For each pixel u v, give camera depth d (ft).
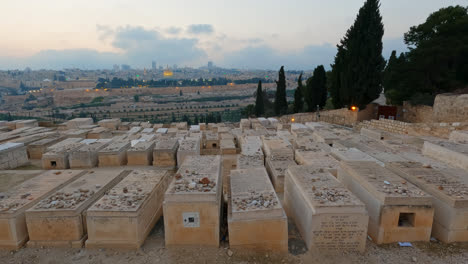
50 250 16.55
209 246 16.66
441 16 66.59
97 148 37.32
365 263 15.15
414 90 69.87
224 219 20.56
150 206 18.89
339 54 85.71
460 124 45.11
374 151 32.24
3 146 34.88
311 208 16.14
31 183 21.43
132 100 507.71
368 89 73.15
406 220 17.65
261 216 15.90
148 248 16.69
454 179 19.45
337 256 15.70
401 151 32.76
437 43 61.36
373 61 71.72
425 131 50.42
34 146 40.06
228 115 336.49
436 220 17.43
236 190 18.56
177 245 16.78
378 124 61.36
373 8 70.18
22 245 17.03
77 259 15.78
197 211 16.35
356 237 15.89
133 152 36.58
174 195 16.43
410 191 17.20
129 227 16.39
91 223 16.47
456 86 64.90
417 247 16.38
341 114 79.92
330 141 41.29
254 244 16.14
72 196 18.70
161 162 36.32
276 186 25.30
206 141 45.50
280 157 30.22
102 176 23.02
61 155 34.60
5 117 320.29
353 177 20.65
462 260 15.24
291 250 16.31
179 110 405.59
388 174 19.95
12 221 16.47
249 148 34.17
